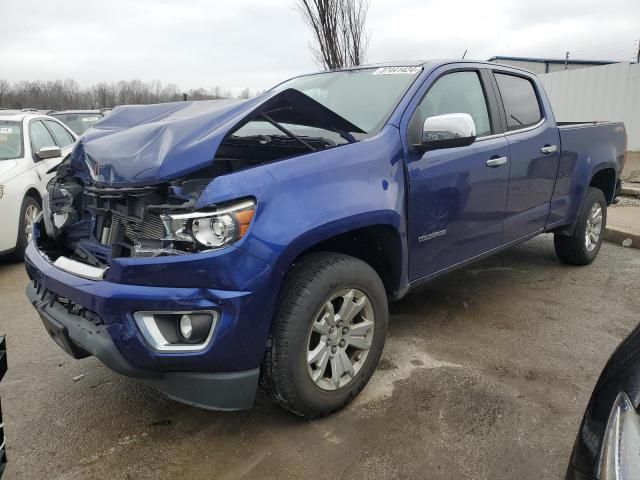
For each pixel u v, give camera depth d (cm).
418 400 296
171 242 234
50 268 271
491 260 565
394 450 255
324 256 269
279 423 278
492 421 277
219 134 248
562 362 341
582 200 502
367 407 290
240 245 229
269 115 308
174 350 231
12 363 346
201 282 227
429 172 322
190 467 246
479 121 381
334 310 271
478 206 368
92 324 244
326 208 257
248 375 243
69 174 326
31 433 271
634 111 1048
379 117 321
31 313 433
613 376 183
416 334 382
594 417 175
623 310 428
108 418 284
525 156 410
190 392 240
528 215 432
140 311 230
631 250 609
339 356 275
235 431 272
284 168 253
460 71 376
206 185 249
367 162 286
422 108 334
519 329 391
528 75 450
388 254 310
